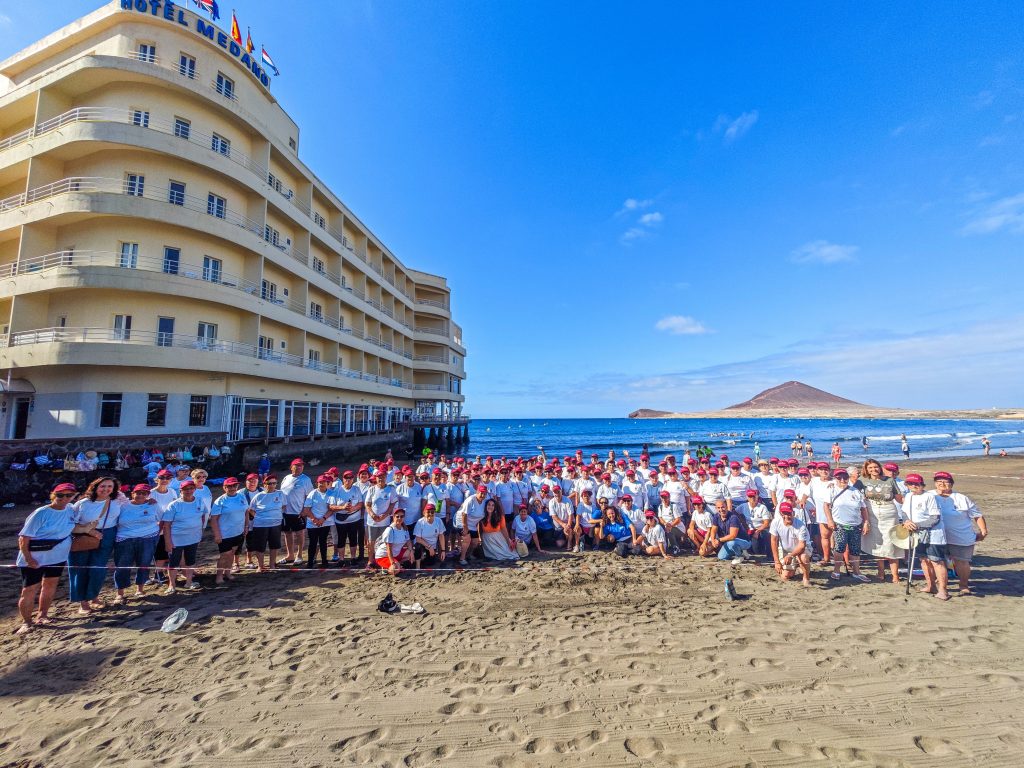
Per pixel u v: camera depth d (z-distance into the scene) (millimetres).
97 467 14750
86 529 6152
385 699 4223
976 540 6707
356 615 6219
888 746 3467
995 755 3355
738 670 4645
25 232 18812
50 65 21906
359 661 4957
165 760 3463
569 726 3779
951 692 4184
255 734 3742
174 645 5336
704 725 3762
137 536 6617
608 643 5328
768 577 7715
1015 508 14016
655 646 5223
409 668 4797
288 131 27891
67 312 18781
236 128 22625
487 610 6391
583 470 10797
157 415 18562
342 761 3422
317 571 8055
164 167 19641
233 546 7500
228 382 20781
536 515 10047
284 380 24625
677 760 3357
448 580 7676
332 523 8391
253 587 7246
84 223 18875
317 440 27484
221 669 4805
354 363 35188
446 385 52688
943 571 6598
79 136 18141
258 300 22125
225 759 3457
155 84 19703
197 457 18172
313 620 6043
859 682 4379
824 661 4789
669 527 9547
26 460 13672
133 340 18469
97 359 17016
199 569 8266
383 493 8320
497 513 9055
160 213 18594
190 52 21203
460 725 3824
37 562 5715
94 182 19000
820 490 8125
